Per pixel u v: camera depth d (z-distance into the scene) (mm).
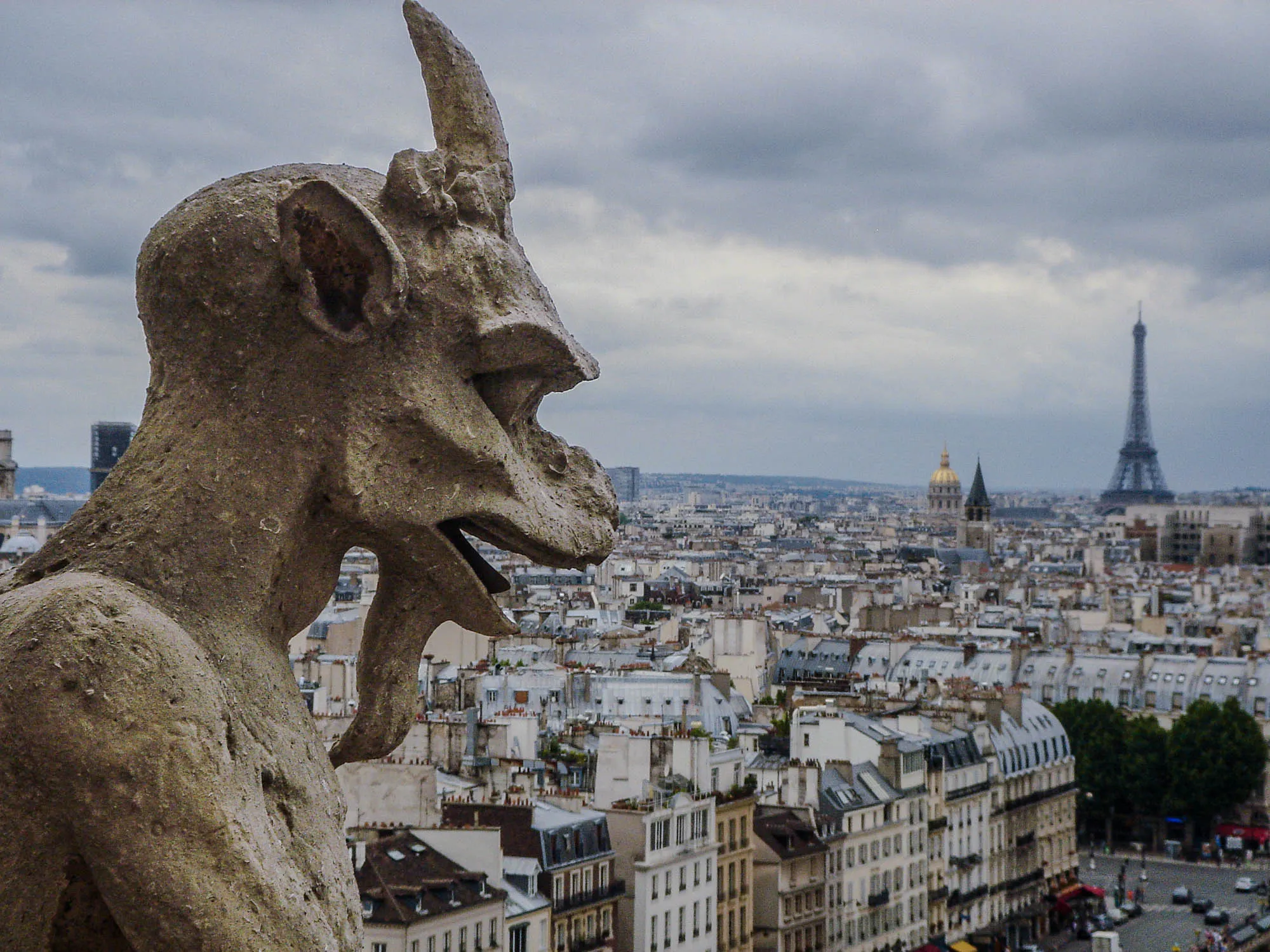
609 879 128500
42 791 11461
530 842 121875
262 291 12836
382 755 14352
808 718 184375
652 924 132875
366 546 13773
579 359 14008
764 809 161750
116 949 12172
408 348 13203
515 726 163500
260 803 12133
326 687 169250
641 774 145750
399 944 101938
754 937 153625
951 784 197625
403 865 109062
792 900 156750
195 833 11477
